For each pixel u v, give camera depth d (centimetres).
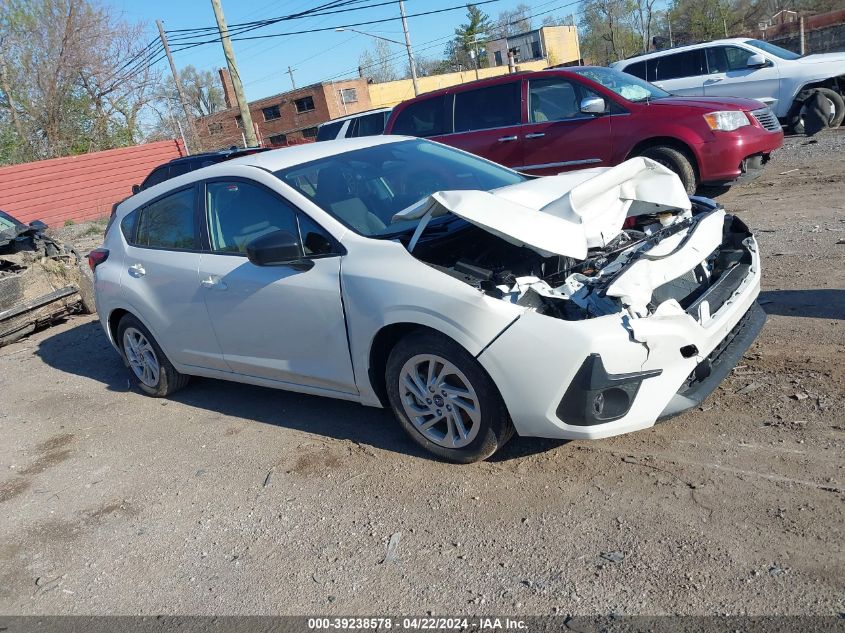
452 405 373
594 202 380
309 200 425
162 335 533
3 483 474
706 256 374
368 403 415
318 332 414
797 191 898
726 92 1401
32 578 364
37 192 2539
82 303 872
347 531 352
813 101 1319
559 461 371
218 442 480
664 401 332
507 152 929
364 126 1466
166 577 345
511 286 354
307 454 437
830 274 561
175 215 513
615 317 325
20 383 682
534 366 331
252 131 2178
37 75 3434
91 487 449
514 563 304
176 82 3650
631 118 853
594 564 293
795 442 345
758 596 259
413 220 404
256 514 383
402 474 391
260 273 438
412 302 359
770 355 438
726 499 314
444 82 5428
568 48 5816
